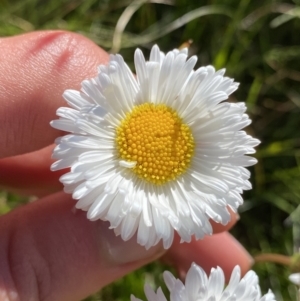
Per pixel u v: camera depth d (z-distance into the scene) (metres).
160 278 0.09
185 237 0.05
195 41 0.10
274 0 0.10
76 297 0.06
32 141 0.07
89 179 0.05
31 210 0.06
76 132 0.05
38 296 0.06
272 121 0.10
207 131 0.06
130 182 0.06
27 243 0.06
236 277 0.06
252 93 0.10
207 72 0.06
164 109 0.06
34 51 0.06
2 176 0.08
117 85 0.05
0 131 0.06
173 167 0.06
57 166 0.05
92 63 0.06
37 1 0.10
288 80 0.10
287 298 0.09
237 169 0.06
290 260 0.08
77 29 0.10
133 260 0.06
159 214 0.05
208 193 0.06
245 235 0.10
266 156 0.10
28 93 0.06
